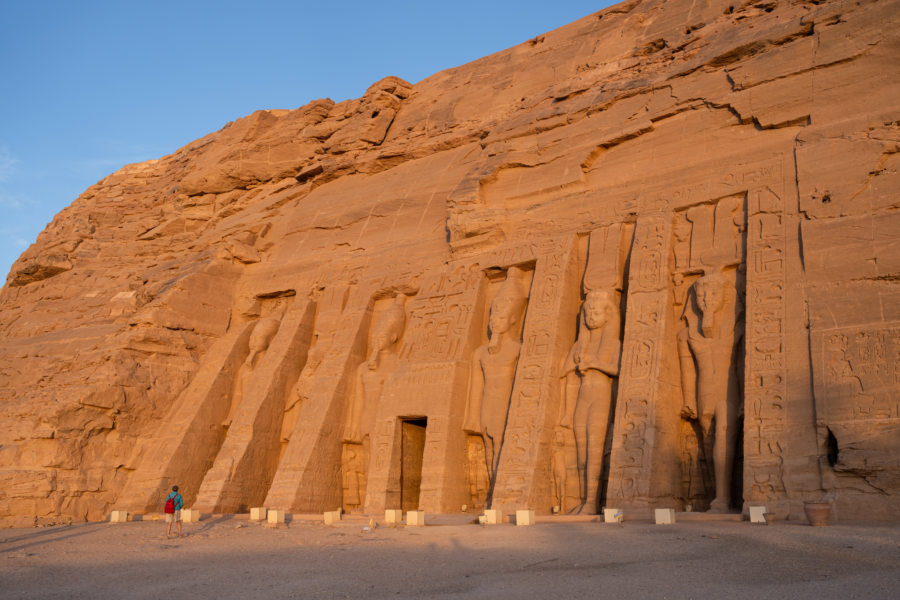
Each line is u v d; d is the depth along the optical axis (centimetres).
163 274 2595
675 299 1509
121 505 1989
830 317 1247
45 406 2020
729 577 729
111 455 2045
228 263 2472
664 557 842
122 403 2081
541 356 1598
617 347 1531
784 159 1447
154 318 2247
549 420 1543
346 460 1927
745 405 1288
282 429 2092
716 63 1703
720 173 1545
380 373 1922
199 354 2314
